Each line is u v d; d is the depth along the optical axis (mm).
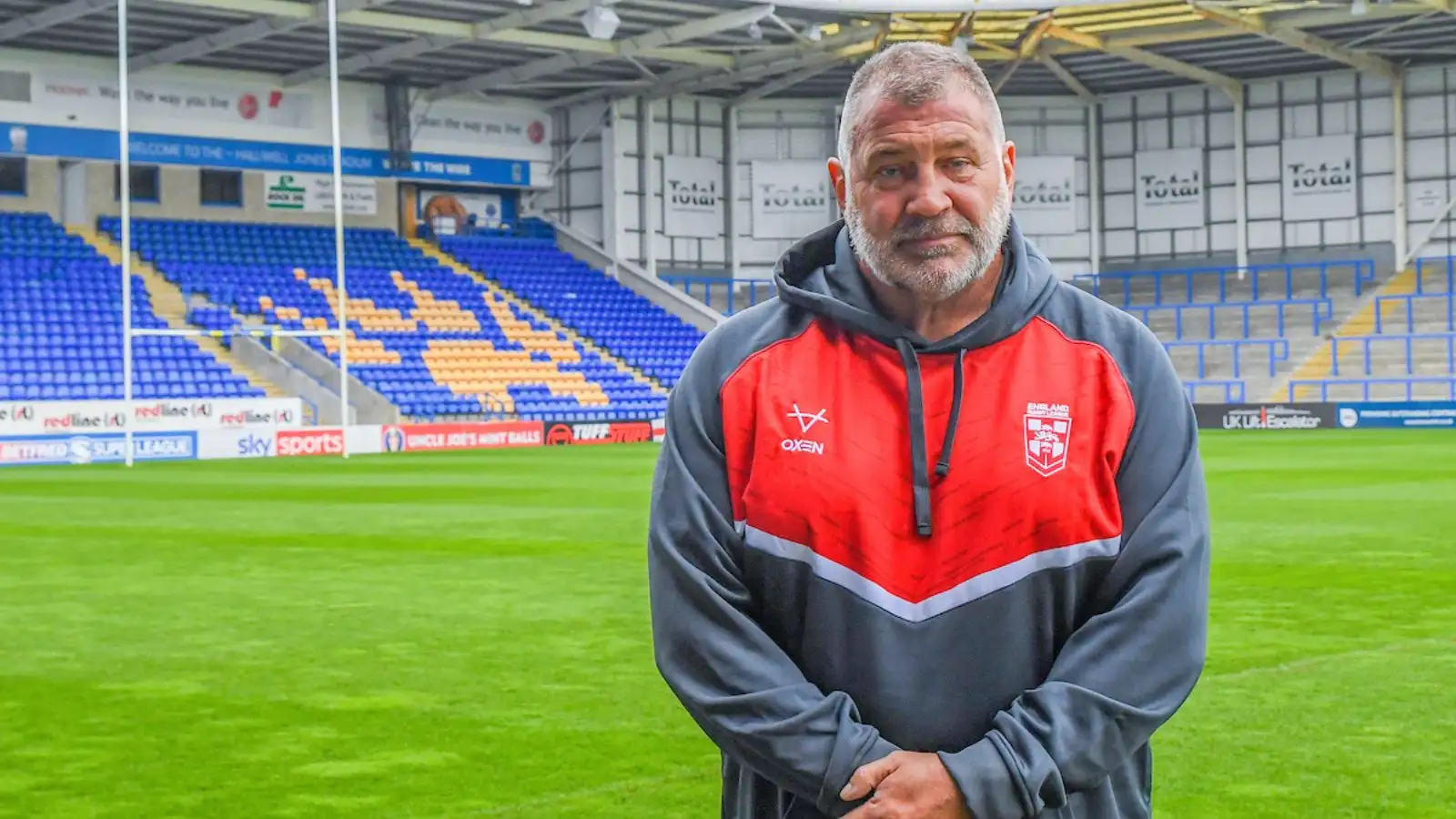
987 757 2189
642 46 30234
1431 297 33750
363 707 5922
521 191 36625
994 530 2318
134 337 28688
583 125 35750
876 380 2393
